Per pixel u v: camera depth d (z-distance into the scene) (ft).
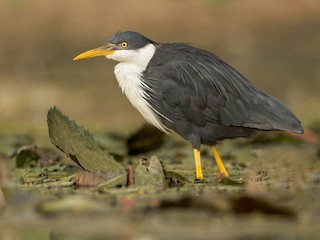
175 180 39.09
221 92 43.73
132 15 106.32
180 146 60.59
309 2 108.99
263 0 109.50
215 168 47.75
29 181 41.86
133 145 53.31
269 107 43.73
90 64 93.71
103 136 59.93
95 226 28.71
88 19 104.47
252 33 102.32
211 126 44.29
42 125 71.41
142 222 29.14
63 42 98.89
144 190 36.19
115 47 45.88
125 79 45.70
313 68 90.17
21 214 31.24
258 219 29.60
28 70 90.48
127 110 78.59
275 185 38.81
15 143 59.67
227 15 107.04
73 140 40.96
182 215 30.14
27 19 103.55
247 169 47.19
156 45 46.78
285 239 26.86
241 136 44.70
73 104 79.97
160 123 45.80
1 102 79.66
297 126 42.96
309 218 30.04
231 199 30.73
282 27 103.76
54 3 106.93
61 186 38.91
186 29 104.06
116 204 32.60
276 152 54.65
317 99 78.23
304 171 45.62
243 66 92.22
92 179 39.24
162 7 108.06
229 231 27.73
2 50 96.22
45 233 28.25
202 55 45.01
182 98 44.06
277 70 90.02
